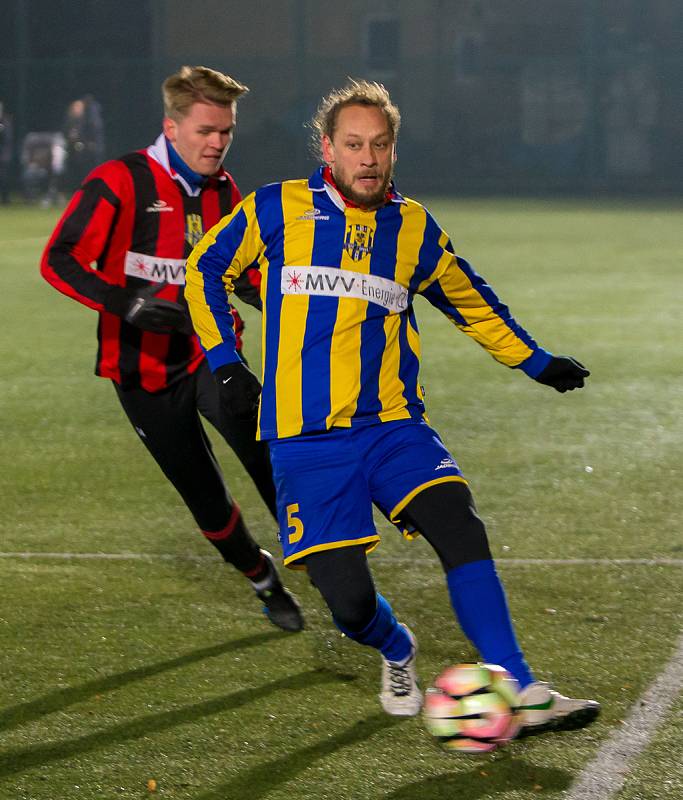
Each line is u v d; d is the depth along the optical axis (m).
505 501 20.80
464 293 12.53
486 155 115.81
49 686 13.34
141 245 14.73
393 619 12.09
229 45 119.12
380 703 12.81
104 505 20.80
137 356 14.62
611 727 12.17
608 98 114.12
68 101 111.00
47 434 26.00
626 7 113.12
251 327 41.31
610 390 30.17
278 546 19.00
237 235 12.26
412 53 118.06
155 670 13.77
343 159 11.77
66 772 11.38
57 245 14.29
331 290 11.92
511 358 12.74
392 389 12.11
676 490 21.42
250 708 12.73
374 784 11.09
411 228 12.11
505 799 10.78
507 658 11.01
